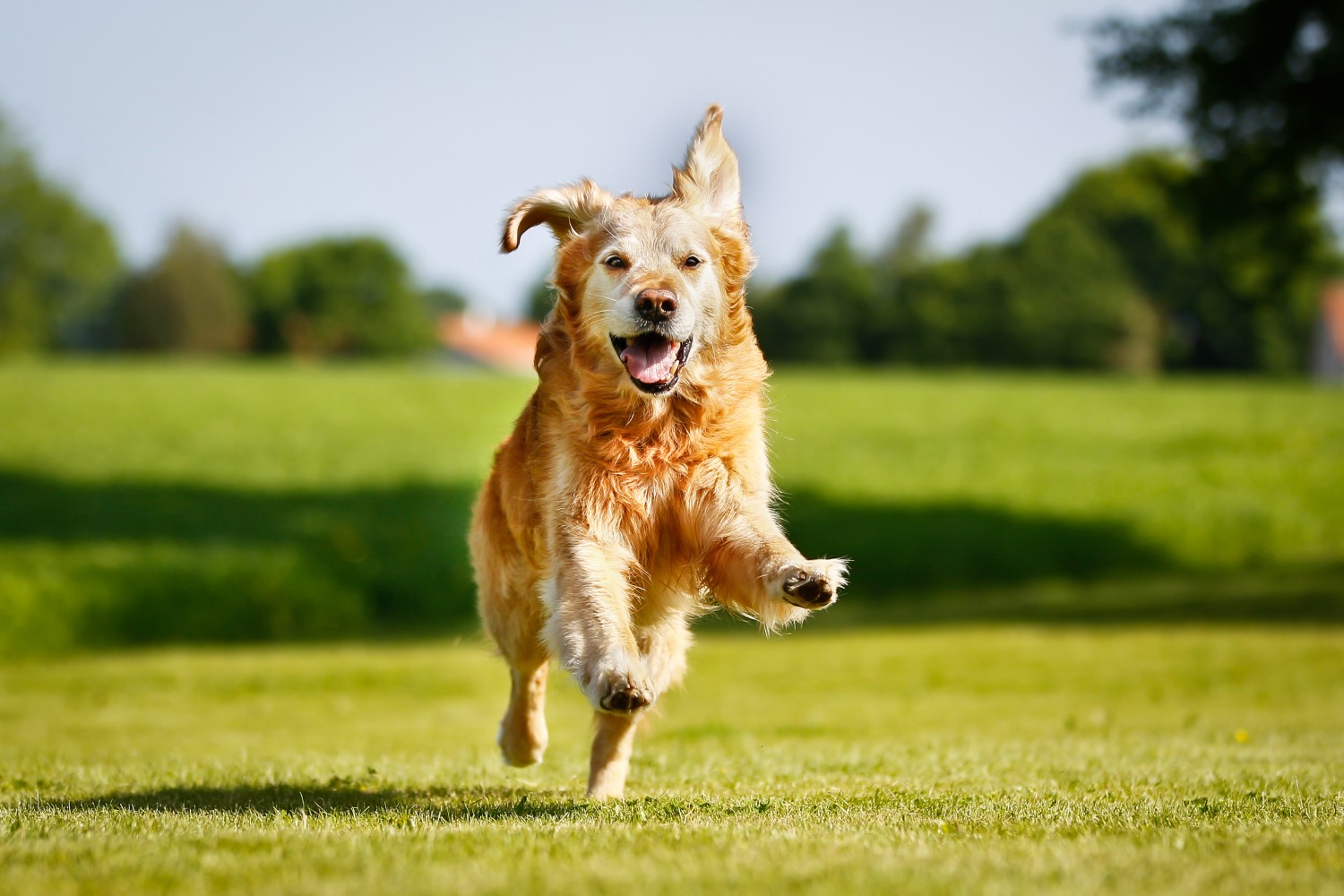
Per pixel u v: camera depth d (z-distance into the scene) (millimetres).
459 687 12953
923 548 24031
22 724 10281
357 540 24328
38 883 3217
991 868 3352
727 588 5340
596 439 5352
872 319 76375
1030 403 45500
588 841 3869
